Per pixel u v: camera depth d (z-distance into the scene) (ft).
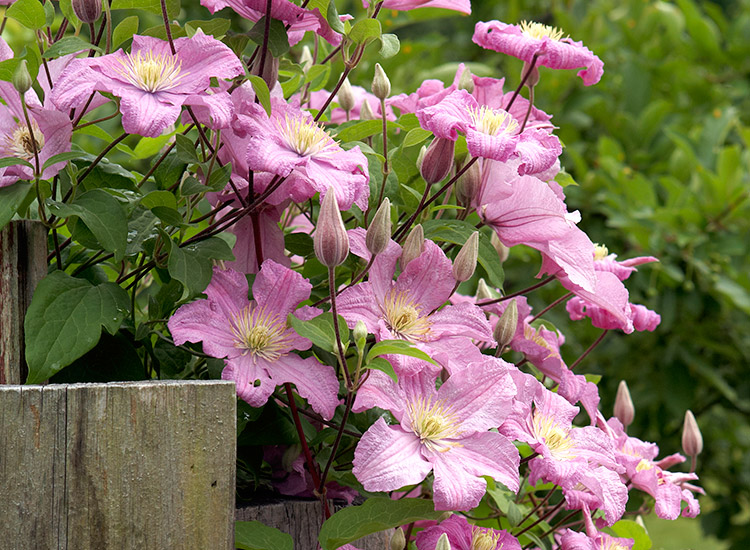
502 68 11.23
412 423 4.63
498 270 4.98
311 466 4.82
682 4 9.84
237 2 4.84
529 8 12.00
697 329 8.38
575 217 5.05
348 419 4.98
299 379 4.66
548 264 5.10
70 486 4.29
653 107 9.00
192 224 4.89
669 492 5.16
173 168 4.96
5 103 4.74
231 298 4.71
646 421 8.59
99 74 4.55
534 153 4.75
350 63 4.81
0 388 4.27
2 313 4.59
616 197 7.89
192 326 4.62
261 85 4.61
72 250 5.01
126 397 4.33
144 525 4.34
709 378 8.11
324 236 4.49
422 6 5.17
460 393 4.69
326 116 5.37
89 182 4.92
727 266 7.89
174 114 4.53
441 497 4.51
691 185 8.52
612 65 10.06
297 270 5.28
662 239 7.84
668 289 7.98
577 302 5.40
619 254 8.73
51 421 4.28
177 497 4.37
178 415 4.37
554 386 5.53
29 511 4.27
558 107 9.34
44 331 4.52
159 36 4.85
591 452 4.92
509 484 4.58
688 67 10.01
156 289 5.61
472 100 4.86
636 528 5.33
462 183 4.95
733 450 9.32
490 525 5.48
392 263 4.79
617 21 10.65
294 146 4.69
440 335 4.77
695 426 5.50
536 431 4.87
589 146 9.73
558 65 4.95
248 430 4.86
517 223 4.99
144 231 4.84
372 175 5.08
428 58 8.63
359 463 4.53
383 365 4.53
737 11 15.29
